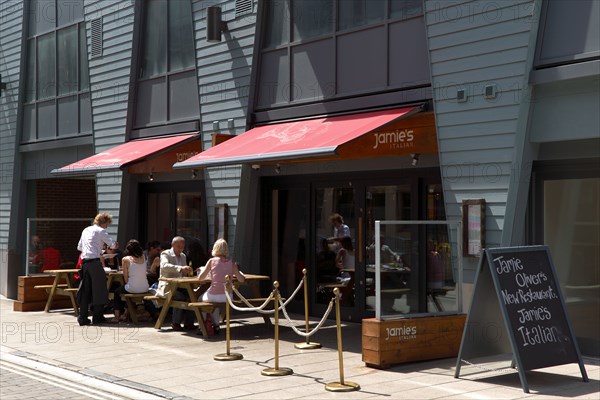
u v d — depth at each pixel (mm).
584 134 9438
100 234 13641
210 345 11219
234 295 14195
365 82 12289
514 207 9961
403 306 9672
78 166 15562
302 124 12891
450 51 10672
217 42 14734
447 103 10703
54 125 19094
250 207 14469
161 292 12703
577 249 9859
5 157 20375
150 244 14789
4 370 9820
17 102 20000
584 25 9422
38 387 8766
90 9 17891
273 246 14648
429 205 11922
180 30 15875
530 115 9922
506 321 8227
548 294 8602
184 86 15719
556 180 10039
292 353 10477
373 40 12164
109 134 17375
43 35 19469
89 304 13734
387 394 7992
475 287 8656
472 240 10312
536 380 8625
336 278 13477
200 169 15539
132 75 16812
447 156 10711
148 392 8281
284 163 14023
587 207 9734
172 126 15859
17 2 20078
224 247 11969
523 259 8594
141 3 16797
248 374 9117
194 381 8773
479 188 10305
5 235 19984
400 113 11227
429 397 7832
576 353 8602
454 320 9930
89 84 17984
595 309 9727
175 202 16453
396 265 9641
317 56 13086
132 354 10570
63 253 19125
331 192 13531
